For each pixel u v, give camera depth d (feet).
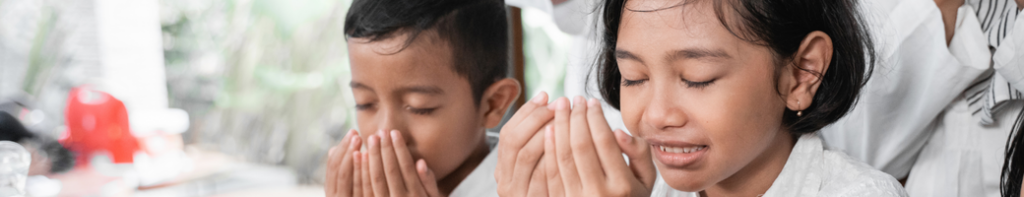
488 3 3.07
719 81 1.80
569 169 1.92
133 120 8.54
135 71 10.96
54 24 10.66
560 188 1.96
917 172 3.03
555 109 1.97
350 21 2.88
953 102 2.83
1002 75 2.48
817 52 1.92
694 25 1.77
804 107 1.96
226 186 8.89
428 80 2.76
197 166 9.68
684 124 1.84
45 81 10.48
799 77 1.94
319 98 10.02
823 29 1.96
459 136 2.97
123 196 6.74
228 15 11.19
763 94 1.85
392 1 2.76
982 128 2.75
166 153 8.58
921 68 2.76
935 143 2.95
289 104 10.28
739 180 2.15
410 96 2.79
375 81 2.77
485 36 3.02
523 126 2.04
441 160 2.95
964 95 2.79
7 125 6.13
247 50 10.91
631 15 1.88
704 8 1.76
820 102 2.02
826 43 1.92
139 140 7.78
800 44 1.90
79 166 6.68
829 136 3.23
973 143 2.78
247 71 10.87
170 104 11.47
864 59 2.20
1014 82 2.42
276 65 10.62
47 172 6.23
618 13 2.07
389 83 2.75
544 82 8.57
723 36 1.76
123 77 10.87
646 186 1.97
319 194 8.95
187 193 8.13
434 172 3.00
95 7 10.72
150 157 8.07
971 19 2.67
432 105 2.82
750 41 1.79
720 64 1.77
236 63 11.09
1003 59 2.46
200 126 11.31
